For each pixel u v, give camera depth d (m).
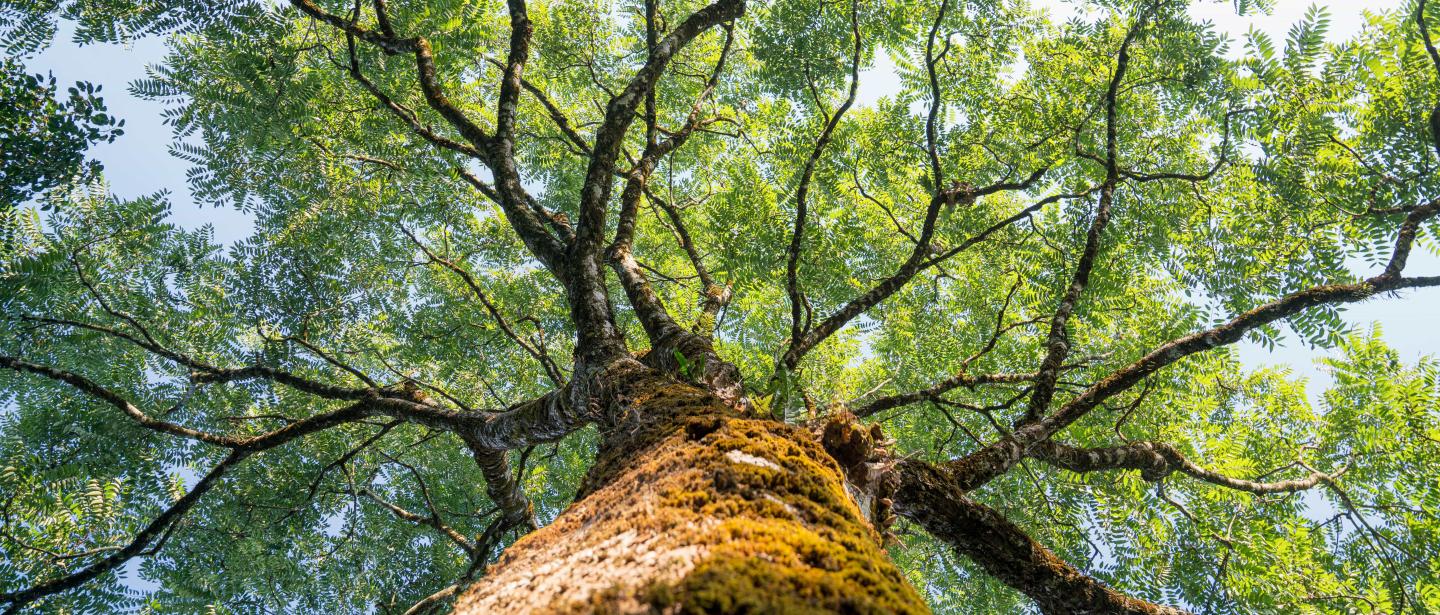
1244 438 6.58
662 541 1.40
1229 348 6.16
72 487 5.44
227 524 6.57
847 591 1.22
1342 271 5.63
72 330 5.90
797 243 5.05
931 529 3.14
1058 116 6.62
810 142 6.59
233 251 6.84
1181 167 6.90
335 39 6.88
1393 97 5.80
